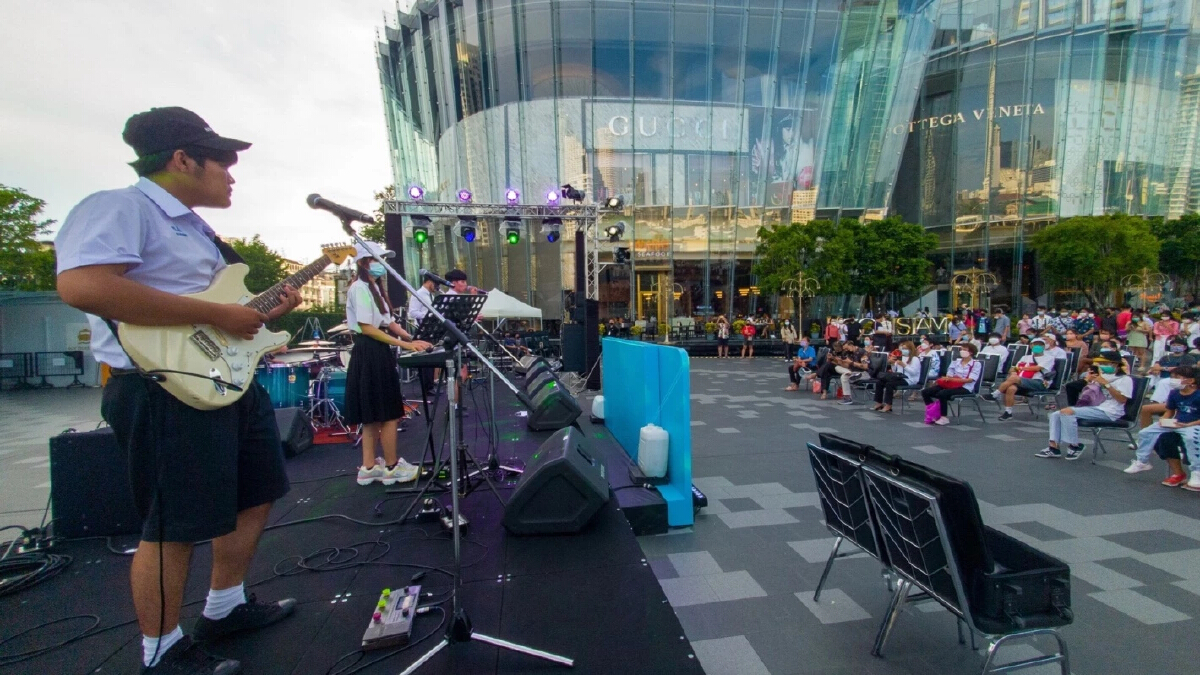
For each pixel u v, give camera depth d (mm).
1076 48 26312
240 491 1729
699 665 1572
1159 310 15664
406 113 26156
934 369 8266
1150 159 27797
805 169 23672
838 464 2426
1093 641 2367
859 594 2811
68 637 1744
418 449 4445
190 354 1450
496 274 23406
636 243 23094
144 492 1499
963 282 27766
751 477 4875
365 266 3318
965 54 27281
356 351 3348
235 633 1751
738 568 3107
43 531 2639
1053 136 26516
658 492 3732
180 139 1539
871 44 23109
